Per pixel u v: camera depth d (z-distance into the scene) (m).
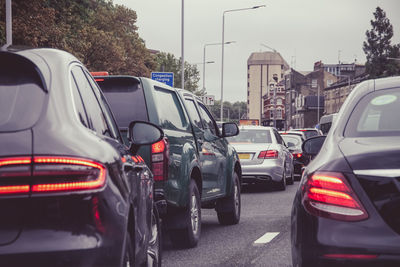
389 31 122.31
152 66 82.94
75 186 3.67
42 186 3.60
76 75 4.59
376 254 4.29
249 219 13.79
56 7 55.59
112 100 8.91
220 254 9.44
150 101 8.85
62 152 3.70
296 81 187.00
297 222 4.76
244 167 21.06
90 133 4.10
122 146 5.12
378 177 4.42
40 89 3.96
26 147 3.65
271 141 21.59
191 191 9.69
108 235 3.77
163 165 8.50
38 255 3.52
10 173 3.57
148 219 6.17
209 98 54.22
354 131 5.12
